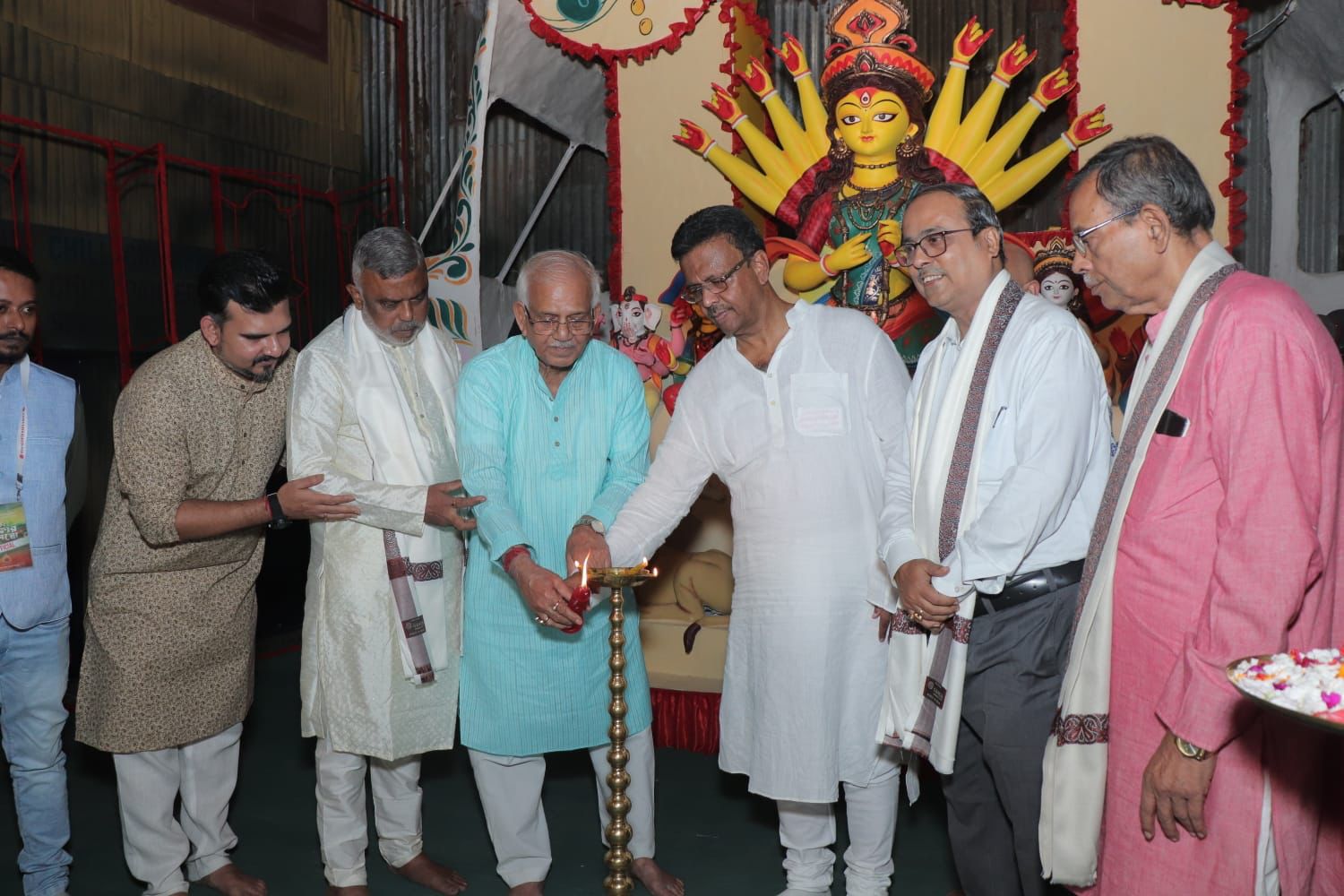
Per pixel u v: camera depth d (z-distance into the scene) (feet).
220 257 8.82
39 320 15.23
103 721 9.08
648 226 14.52
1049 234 13.42
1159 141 6.08
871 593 8.27
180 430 8.70
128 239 16.39
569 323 8.46
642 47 14.42
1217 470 5.72
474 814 11.81
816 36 15.94
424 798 12.27
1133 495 6.05
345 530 9.12
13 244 14.90
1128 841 5.99
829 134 13.93
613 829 6.86
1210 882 5.66
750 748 8.70
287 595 19.60
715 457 8.83
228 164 17.97
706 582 13.66
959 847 8.18
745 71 14.67
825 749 8.33
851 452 8.36
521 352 9.17
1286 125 13.19
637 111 14.52
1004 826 7.97
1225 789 5.61
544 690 9.09
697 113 14.33
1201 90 12.71
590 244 18.30
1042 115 15.11
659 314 14.38
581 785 12.59
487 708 9.18
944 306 7.48
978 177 13.50
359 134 20.22
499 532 8.49
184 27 17.22
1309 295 13.15
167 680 9.12
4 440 8.96
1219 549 5.47
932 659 7.36
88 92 15.83
